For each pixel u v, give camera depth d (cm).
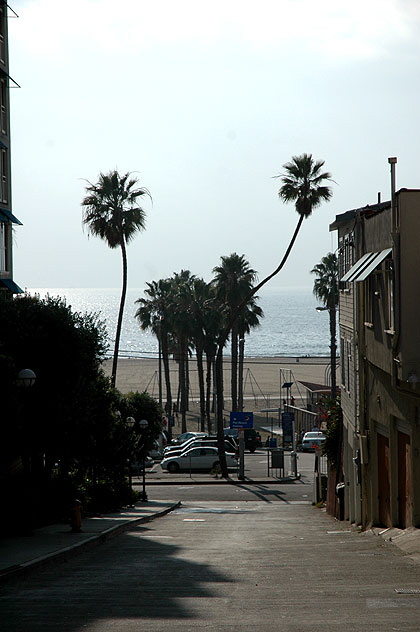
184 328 9988
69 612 1274
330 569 1756
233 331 10031
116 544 2605
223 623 1150
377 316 2964
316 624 1122
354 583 1523
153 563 2000
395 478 2814
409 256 2334
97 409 4022
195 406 13038
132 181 6819
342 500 4016
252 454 8956
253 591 1466
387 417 2878
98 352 3281
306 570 1755
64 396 3112
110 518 3578
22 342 3022
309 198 6869
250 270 9719
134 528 3341
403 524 2741
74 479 4066
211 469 7625
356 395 3456
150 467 8112
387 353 2736
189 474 7538
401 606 1257
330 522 3809
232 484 6788
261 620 1167
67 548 2216
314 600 1340
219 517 4172
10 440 2756
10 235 4956
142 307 11162
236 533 3067
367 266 2803
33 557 1992
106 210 6762
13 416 2603
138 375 17075
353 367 3603
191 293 10088
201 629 1108
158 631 1098
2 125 4944
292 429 7225
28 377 2555
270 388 14725
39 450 3183
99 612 1272
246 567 1855
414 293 2336
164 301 11006
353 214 3738
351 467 3781
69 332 3114
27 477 2859
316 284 10188
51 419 3056
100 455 4181
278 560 1992
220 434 7306
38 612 1277
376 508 3134
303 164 6850
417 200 2320
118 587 1557
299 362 19538
